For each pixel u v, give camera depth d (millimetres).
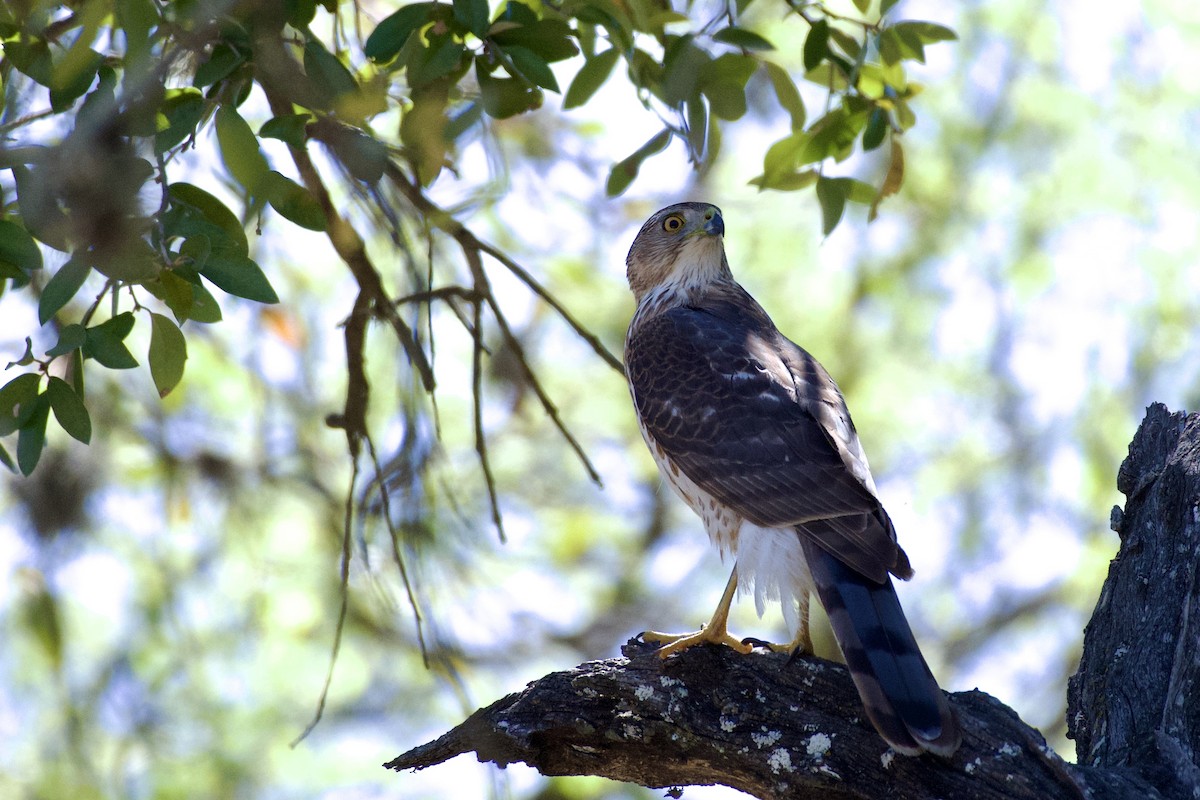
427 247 8391
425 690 14094
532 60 7242
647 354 9719
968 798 6727
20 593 12773
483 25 6965
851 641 7195
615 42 7508
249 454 13602
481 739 7504
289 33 8180
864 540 7793
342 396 13508
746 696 7289
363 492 8578
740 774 7242
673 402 9312
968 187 16266
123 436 13133
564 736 7539
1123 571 7832
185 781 13312
